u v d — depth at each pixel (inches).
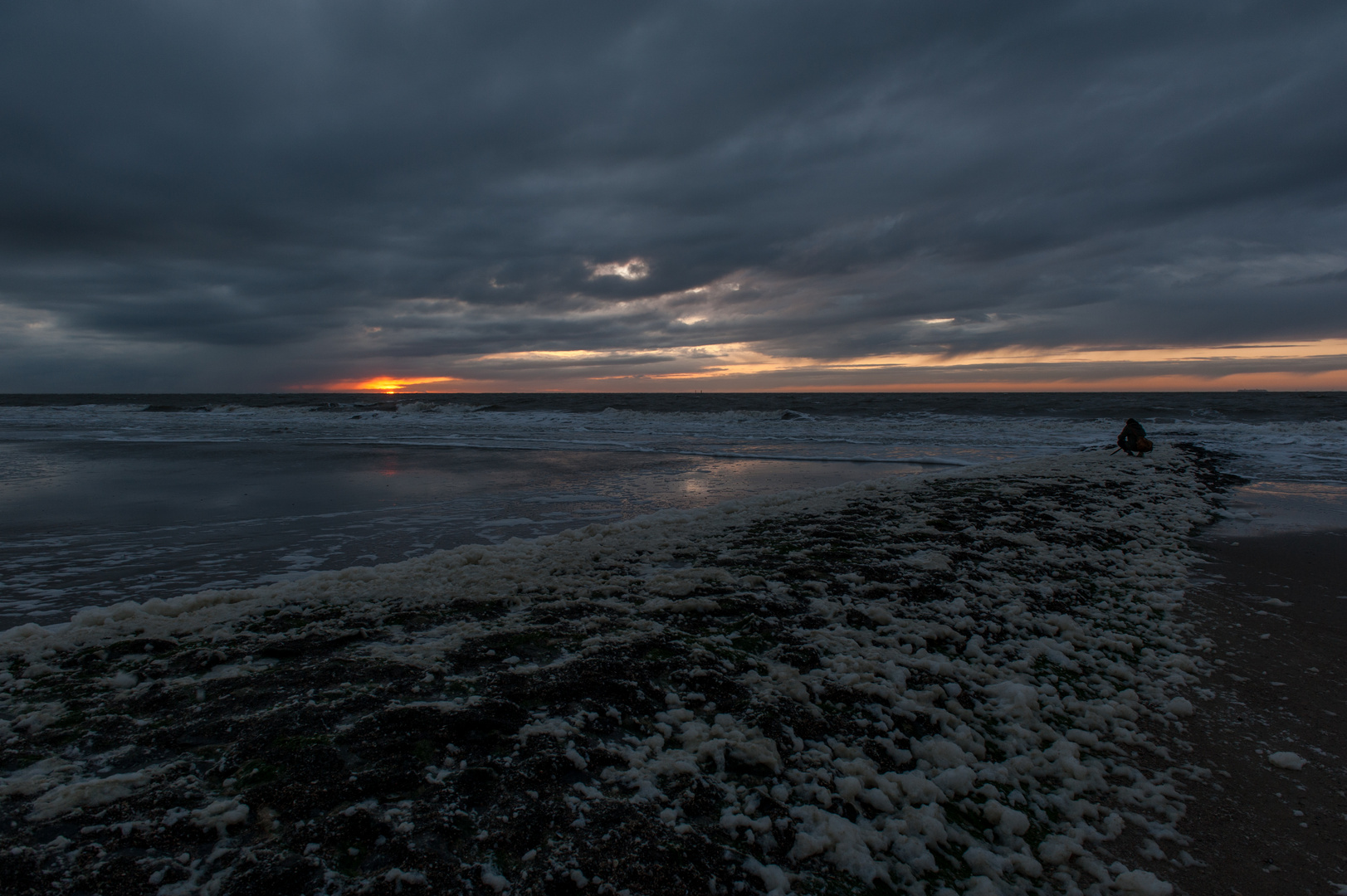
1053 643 154.7
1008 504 323.9
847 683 126.6
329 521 334.3
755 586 189.5
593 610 169.6
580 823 86.2
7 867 75.4
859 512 302.8
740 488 446.9
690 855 81.6
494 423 1170.6
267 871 76.3
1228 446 688.4
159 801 88.2
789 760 102.7
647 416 1304.1
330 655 139.8
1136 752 113.3
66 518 341.7
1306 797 101.1
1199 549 257.6
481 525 325.4
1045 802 99.0
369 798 89.7
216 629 156.2
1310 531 289.1
